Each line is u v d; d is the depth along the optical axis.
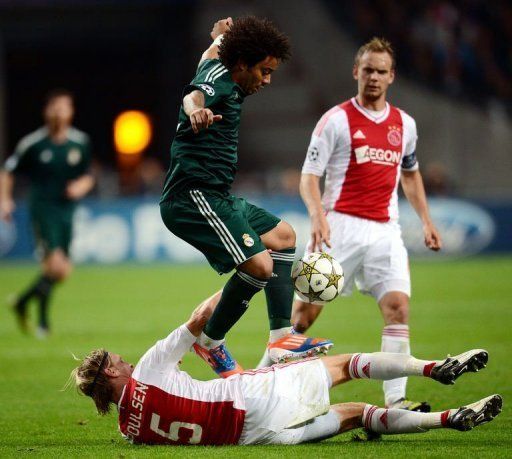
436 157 88.50
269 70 20.41
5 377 29.50
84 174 41.41
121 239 74.94
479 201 75.38
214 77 20.16
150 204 75.44
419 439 19.52
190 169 20.11
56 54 112.75
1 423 22.64
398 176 24.05
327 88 95.38
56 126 41.06
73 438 20.70
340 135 23.50
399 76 90.62
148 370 18.53
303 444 18.80
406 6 93.88
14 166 40.88
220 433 18.47
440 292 53.50
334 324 41.62
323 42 96.44
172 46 96.06
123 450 18.45
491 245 75.38
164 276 65.50
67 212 40.94
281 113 97.44
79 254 74.56
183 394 18.47
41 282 39.66
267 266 19.89
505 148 87.94
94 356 18.81
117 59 114.56
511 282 58.19
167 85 97.19
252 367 30.16
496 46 92.62
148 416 18.42
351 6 96.56
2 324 44.19
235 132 20.64
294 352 20.14
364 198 23.59
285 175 83.69
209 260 20.47
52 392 26.88
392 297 22.81
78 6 89.88
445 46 91.62
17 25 95.00
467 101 89.12
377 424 18.92
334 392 25.77
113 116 117.75
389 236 23.45
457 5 92.62
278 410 18.41
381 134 23.67
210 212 19.98
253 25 20.16
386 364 18.78
